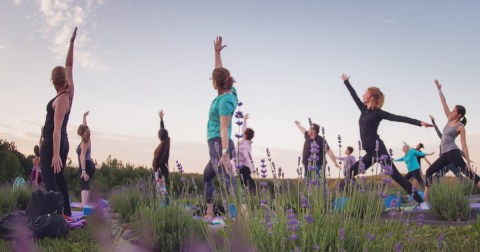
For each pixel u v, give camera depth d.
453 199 7.58
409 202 10.33
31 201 6.05
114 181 16.75
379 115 8.70
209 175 6.54
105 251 5.23
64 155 6.56
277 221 3.89
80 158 9.73
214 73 6.36
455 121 9.54
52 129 6.36
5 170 17.62
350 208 4.17
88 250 5.33
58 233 5.82
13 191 9.18
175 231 5.48
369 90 8.87
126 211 7.15
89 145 9.88
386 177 4.22
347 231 3.88
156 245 5.34
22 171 18.95
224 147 6.00
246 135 9.31
